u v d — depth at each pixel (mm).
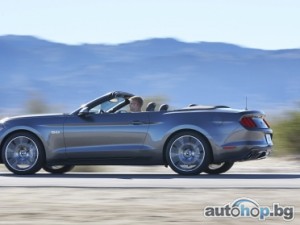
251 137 19234
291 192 15383
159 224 12039
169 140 19406
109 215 12781
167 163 19484
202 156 19172
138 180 17922
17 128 19938
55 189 15992
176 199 14516
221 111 19344
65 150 19891
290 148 26297
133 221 12266
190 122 19234
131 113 19719
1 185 16812
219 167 20469
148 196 14914
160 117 19500
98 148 19734
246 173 20531
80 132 19812
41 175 19812
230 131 19141
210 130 19141
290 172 21250
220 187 16234
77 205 13828
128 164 19766
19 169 19938
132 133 19578
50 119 20000
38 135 19875
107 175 19672
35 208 13547
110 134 19688
